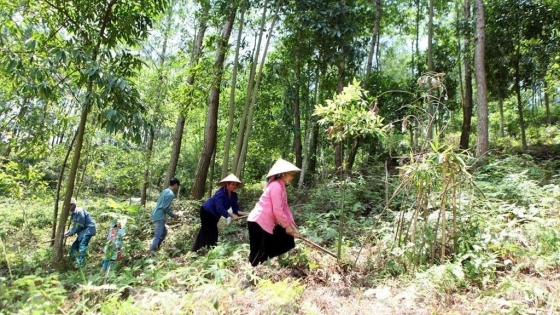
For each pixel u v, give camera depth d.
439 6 15.11
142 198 11.70
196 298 2.92
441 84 4.44
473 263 3.52
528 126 18.00
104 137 9.43
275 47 12.48
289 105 13.40
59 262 5.36
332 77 11.63
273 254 4.35
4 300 2.62
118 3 5.53
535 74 13.20
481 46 9.34
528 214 4.66
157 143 14.19
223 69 9.56
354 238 5.29
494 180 6.72
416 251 4.01
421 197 3.93
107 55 5.35
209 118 10.73
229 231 6.79
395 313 2.95
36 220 10.55
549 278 3.32
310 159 14.61
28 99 5.98
